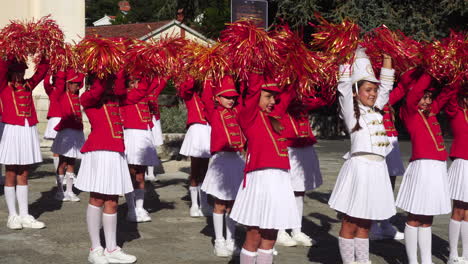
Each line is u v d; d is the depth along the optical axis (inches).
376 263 240.2
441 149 214.8
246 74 184.4
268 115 191.2
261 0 401.1
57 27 266.2
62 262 226.7
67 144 339.9
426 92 213.2
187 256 241.0
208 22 1283.2
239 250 243.0
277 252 251.9
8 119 274.1
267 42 181.8
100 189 220.7
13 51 258.2
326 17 883.4
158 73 241.6
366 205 193.5
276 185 185.9
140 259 235.1
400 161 288.8
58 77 324.8
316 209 348.5
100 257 224.4
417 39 901.8
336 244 268.4
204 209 322.7
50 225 288.2
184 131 606.2
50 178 432.1
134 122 302.5
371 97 198.4
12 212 280.5
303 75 189.2
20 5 613.9
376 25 882.1
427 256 217.3
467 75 207.0
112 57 215.0
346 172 199.9
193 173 320.2
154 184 426.3
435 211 209.6
